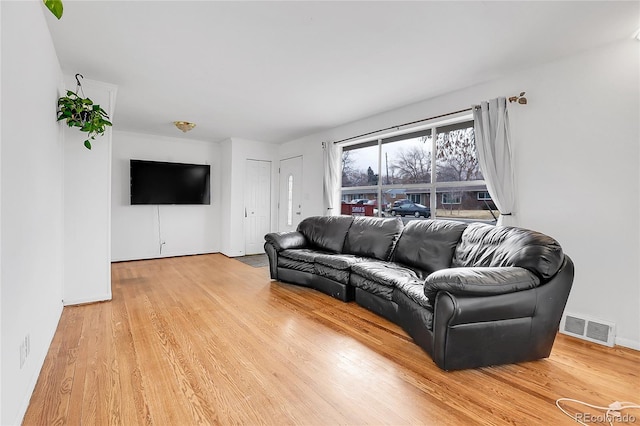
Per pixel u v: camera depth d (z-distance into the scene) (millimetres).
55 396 1613
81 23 2109
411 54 2535
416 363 1999
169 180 5566
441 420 1473
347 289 3207
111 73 2920
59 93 2723
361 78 3012
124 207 5324
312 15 2016
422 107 3662
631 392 1714
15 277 1415
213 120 4555
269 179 6391
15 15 1446
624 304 2299
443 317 1854
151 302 3160
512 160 2834
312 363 1983
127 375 1817
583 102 2469
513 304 1894
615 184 2328
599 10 1943
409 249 3154
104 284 3193
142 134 5453
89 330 2455
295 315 2824
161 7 1935
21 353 1490
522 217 2820
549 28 2146
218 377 1809
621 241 2309
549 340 2010
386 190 4262
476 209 3297
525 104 2785
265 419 1465
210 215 6227
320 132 5273
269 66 2768
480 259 2422
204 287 3750
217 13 1996
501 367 1965
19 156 1499
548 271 1913
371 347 2213
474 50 2463
